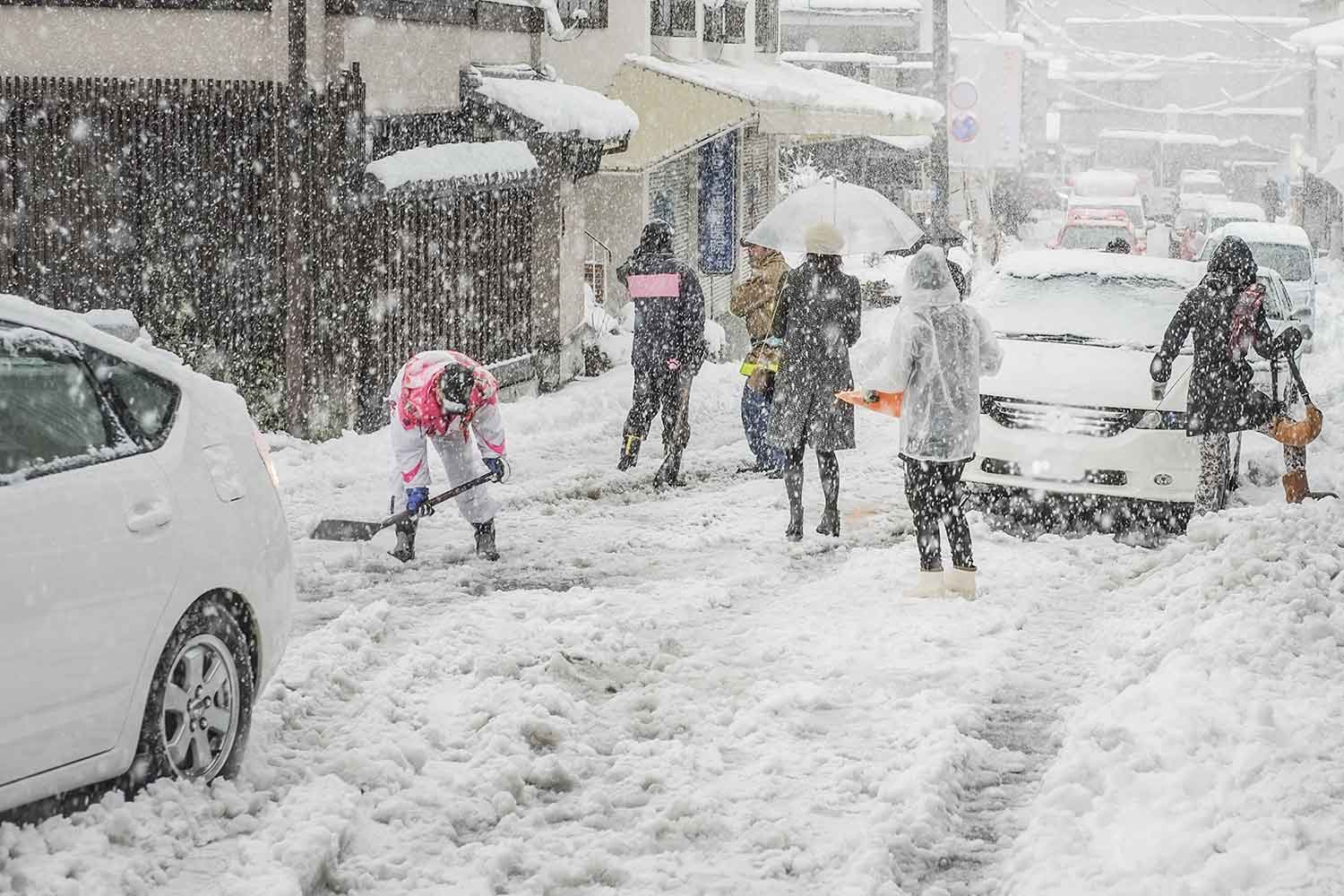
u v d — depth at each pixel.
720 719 9.48
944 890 7.18
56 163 19.39
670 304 17.69
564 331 25.48
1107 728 8.71
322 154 18.94
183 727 7.56
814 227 14.56
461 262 22.42
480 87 23.72
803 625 11.70
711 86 31.06
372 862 7.28
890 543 14.73
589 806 8.12
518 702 9.47
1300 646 9.82
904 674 10.39
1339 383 25.78
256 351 19.48
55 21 19.56
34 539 6.64
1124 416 15.01
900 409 12.60
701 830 7.83
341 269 19.33
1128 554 13.97
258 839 7.21
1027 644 11.20
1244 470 17.75
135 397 7.73
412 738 8.84
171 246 19.47
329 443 18.94
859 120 36.50
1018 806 8.27
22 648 6.52
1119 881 6.85
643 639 11.26
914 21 69.00
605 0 30.30
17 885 6.31
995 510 15.57
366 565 13.38
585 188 31.44
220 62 19.23
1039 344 16.14
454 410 13.22
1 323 7.10
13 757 6.50
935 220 47.22
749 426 18.22
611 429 21.22
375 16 20.22
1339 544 12.27
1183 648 10.05
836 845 7.59
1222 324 14.58
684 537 14.67
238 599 8.03
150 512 7.30
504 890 7.21
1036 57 100.81
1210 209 54.66
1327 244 70.69
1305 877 6.51
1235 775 7.71
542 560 13.84
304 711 9.21
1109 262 17.84
